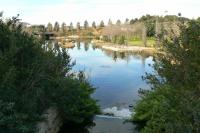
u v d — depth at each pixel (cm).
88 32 19762
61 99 1681
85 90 2136
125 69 6159
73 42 15212
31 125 1192
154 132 1005
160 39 980
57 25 19088
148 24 12888
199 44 884
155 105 1484
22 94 1212
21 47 1266
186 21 969
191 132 762
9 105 1062
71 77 2028
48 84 1474
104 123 2142
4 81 1091
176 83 879
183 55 897
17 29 1424
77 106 1975
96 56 9106
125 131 1995
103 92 3875
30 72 1275
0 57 1145
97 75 5334
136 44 12338
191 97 798
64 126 1973
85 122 2128
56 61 1678
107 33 15338
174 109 866
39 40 1662
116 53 10144
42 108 1404
